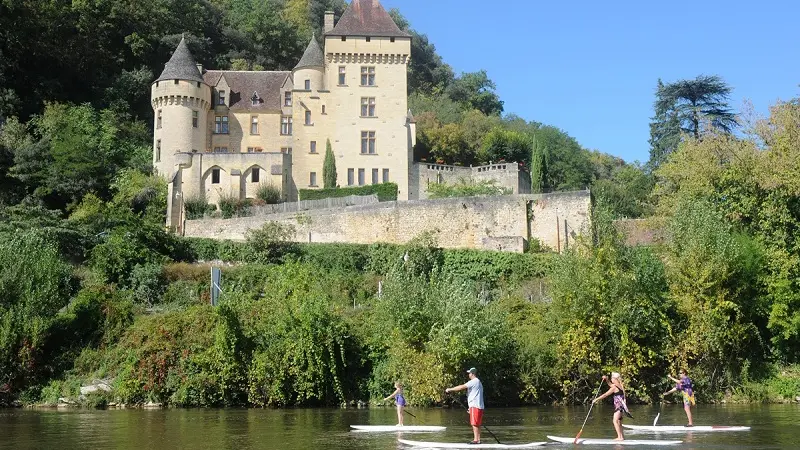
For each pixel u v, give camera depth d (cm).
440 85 11356
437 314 3189
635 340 3369
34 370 3269
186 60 6856
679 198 4153
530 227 5328
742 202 3966
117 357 3300
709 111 7675
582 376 3331
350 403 3161
